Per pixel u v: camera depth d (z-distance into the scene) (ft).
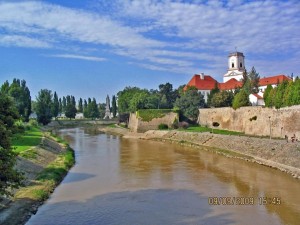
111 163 185.98
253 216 98.22
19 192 117.19
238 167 168.35
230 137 234.17
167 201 113.60
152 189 128.88
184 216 99.09
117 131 425.28
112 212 103.40
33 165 156.15
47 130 414.62
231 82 466.29
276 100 241.55
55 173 147.84
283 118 228.63
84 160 197.57
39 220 97.25
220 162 184.24
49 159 183.73
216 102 360.69
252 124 268.82
